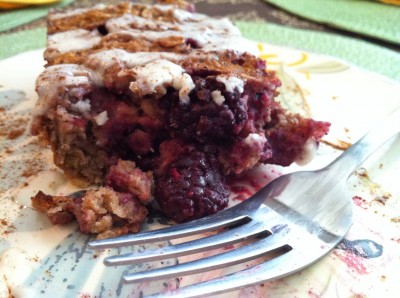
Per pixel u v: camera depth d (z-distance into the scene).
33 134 0.13
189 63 0.13
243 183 0.14
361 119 0.16
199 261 0.10
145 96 0.13
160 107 0.13
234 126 0.13
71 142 0.13
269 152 0.14
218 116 0.13
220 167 0.13
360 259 0.11
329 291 0.10
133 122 0.13
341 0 0.28
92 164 0.14
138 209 0.12
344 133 0.15
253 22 0.23
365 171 0.14
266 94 0.13
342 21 0.25
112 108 0.13
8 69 0.19
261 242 0.11
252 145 0.13
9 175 0.14
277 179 0.13
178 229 0.11
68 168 0.13
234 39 0.15
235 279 0.10
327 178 0.13
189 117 0.13
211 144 0.13
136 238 0.10
